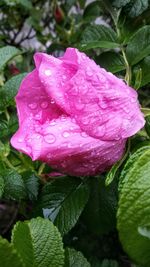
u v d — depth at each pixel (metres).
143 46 0.15
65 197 0.14
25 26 0.31
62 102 0.12
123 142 0.12
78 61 0.12
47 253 0.09
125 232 0.09
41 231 0.09
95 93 0.12
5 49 0.16
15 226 0.09
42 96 0.12
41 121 0.12
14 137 0.12
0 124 0.15
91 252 0.18
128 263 0.19
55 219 0.14
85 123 0.12
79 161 0.12
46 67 0.12
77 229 0.18
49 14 0.27
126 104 0.12
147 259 0.09
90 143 0.12
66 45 0.23
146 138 0.13
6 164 0.14
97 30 0.17
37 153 0.11
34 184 0.15
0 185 0.13
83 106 0.12
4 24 0.27
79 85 0.12
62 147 0.11
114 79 0.12
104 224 0.15
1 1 0.23
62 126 0.12
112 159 0.12
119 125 0.12
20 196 0.14
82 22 0.24
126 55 0.15
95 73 0.12
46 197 0.14
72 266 0.10
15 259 0.09
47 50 0.23
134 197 0.09
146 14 0.17
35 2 0.26
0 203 0.25
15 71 0.22
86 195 0.14
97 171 0.12
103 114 0.12
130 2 0.16
